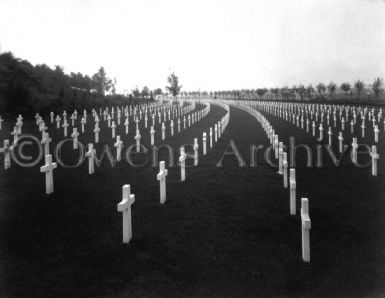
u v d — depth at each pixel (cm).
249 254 558
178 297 445
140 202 812
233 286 470
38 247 576
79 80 5269
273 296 449
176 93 7088
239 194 882
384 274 495
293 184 725
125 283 475
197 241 605
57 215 716
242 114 3856
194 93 11262
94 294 450
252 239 613
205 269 512
